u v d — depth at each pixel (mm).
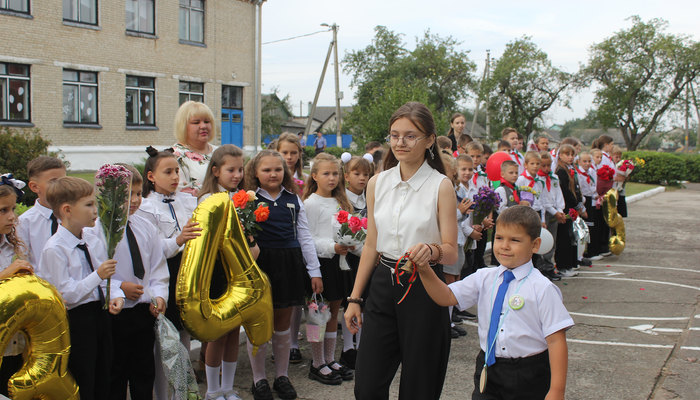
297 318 4320
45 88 18500
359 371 2654
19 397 2477
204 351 4023
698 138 43844
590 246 8688
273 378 4000
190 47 22688
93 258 2906
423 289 2559
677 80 37438
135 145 21203
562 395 2299
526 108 40688
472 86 46562
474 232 5078
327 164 4207
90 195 2812
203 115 4066
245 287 3297
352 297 2793
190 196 3842
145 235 3189
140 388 3145
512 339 2438
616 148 9656
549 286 2408
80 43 19281
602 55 38844
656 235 10852
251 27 25016
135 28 20969
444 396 3766
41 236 3037
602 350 4672
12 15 17500
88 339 2787
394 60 50656
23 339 2707
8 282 2424
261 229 3514
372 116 20188
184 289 3033
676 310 5883
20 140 10125
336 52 31922
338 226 3875
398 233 2617
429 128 2580
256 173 3807
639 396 3758
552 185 7070
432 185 2598
